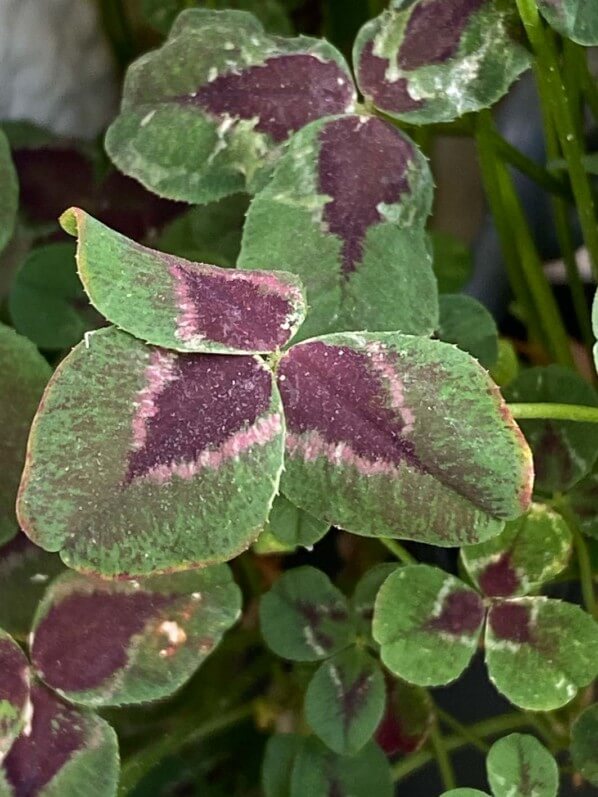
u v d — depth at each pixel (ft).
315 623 0.62
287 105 0.58
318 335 0.53
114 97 0.92
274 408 0.49
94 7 0.84
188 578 0.54
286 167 0.56
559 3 0.56
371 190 0.56
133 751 0.66
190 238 0.70
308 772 0.61
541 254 0.88
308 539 0.56
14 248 0.80
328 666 0.61
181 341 0.48
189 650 0.54
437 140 0.91
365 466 0.49
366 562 0.72
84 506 0.47
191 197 0.58
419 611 0.57
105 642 0.54
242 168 0.58
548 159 0.70
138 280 0.48
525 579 0.58
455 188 0.92
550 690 0.57
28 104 0.87
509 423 0.48
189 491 0.48
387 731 0.64
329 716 0.60
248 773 0.69
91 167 0.74
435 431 0.49
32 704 0.54
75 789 0.53
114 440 0.47
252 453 0.49
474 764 0.69
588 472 0.63
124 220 0.73
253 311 0.50
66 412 0.47
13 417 0.54
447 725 0.69
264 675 0.71
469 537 0.49
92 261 0.47
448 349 0.49
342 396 0.50
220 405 0.49
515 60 0.58
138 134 0.58
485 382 0.49
